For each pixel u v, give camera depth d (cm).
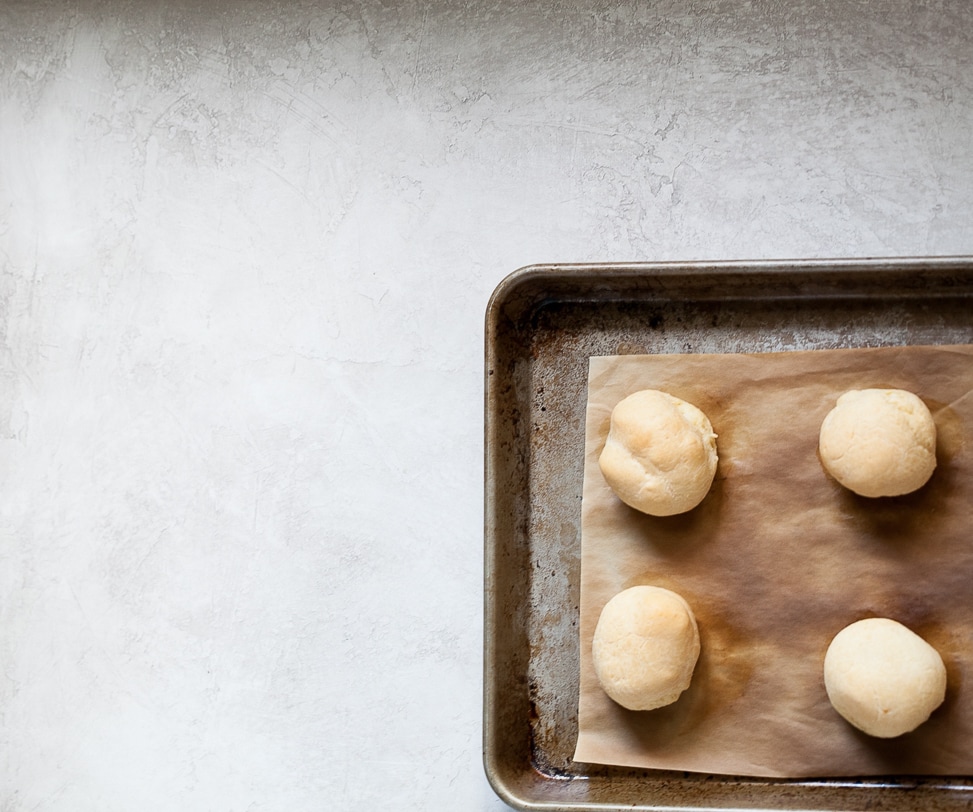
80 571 78
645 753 69
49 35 79
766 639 69
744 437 69
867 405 67
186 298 78
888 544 68
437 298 76
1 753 77
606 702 69
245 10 78
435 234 76
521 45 76
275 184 78
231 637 76
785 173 74
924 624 68
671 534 69
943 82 73
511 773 69
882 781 68
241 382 77
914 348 68
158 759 76
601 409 70
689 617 68
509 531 70
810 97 74
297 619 76
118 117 79
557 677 71
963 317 69
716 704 69
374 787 75
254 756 76
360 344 76
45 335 79
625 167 75
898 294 69
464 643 75
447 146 76
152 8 78
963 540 68
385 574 75
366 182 77
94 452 78
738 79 75
